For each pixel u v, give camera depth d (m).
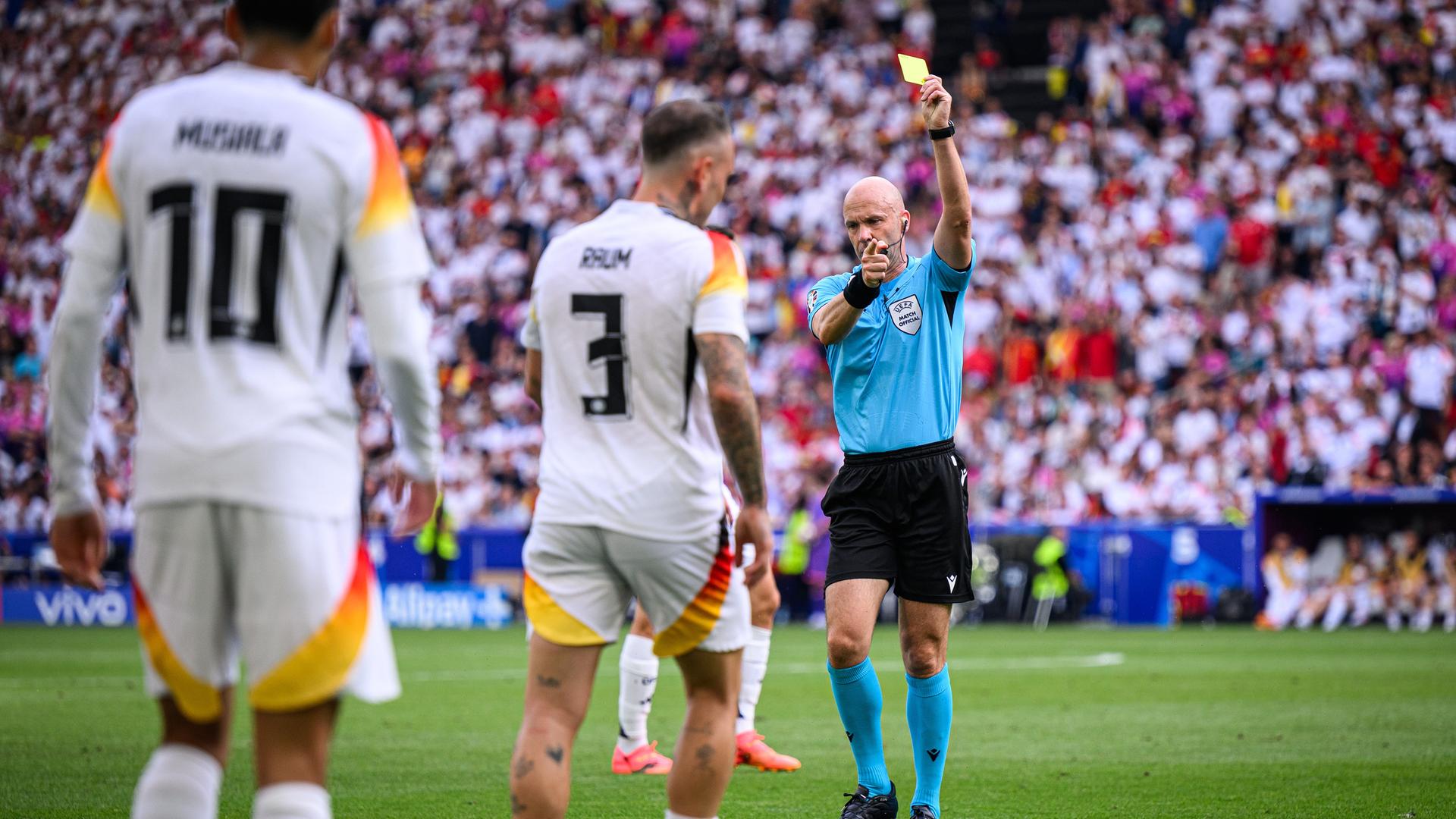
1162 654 46.03
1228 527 61.50
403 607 67.00
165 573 10.21
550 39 99.62
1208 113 83.12
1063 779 21.34
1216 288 75.12
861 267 16.75
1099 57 88.19
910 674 17.34
